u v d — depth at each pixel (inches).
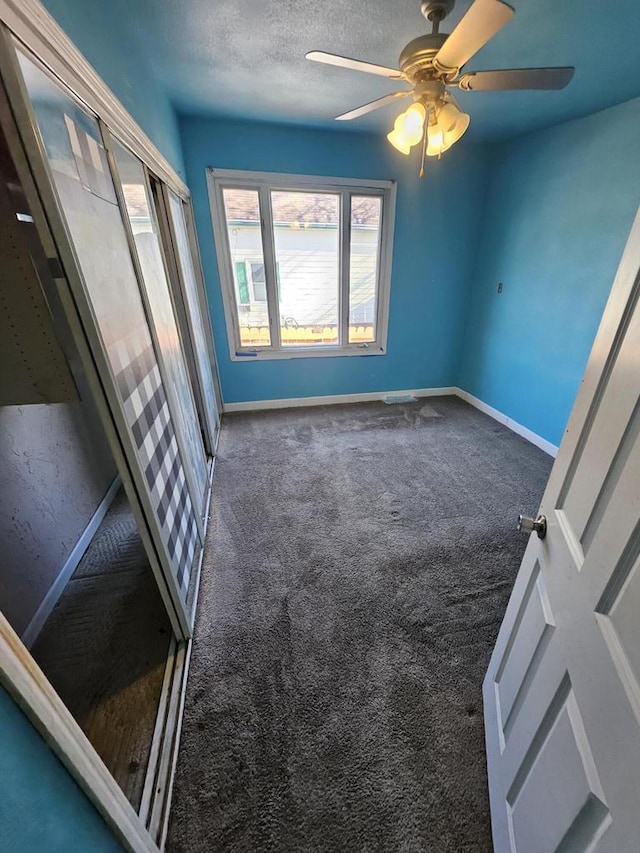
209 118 108.7
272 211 126.8
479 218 143.0
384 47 71.2
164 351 67.2
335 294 144.3
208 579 71.6
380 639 60.1
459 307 156.6
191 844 38.8
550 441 120.6
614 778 20.7
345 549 79.1
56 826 21.3
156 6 58.8
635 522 21.9
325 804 41.6
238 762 45.1
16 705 19.0
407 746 46.6
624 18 59.7
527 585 39.2
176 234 88.8
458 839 39.2
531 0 56.1
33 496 64.6
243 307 138.5
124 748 46.4
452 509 92.1
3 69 28.0
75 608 65.8
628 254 26.2
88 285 38.2
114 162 49.0
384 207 134.3
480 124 109.0
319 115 104.3
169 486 61.2
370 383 161.0
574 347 109.3
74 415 80.3
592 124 97.0
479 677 54.4
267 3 58.6
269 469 109.6
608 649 22.8
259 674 54.9
